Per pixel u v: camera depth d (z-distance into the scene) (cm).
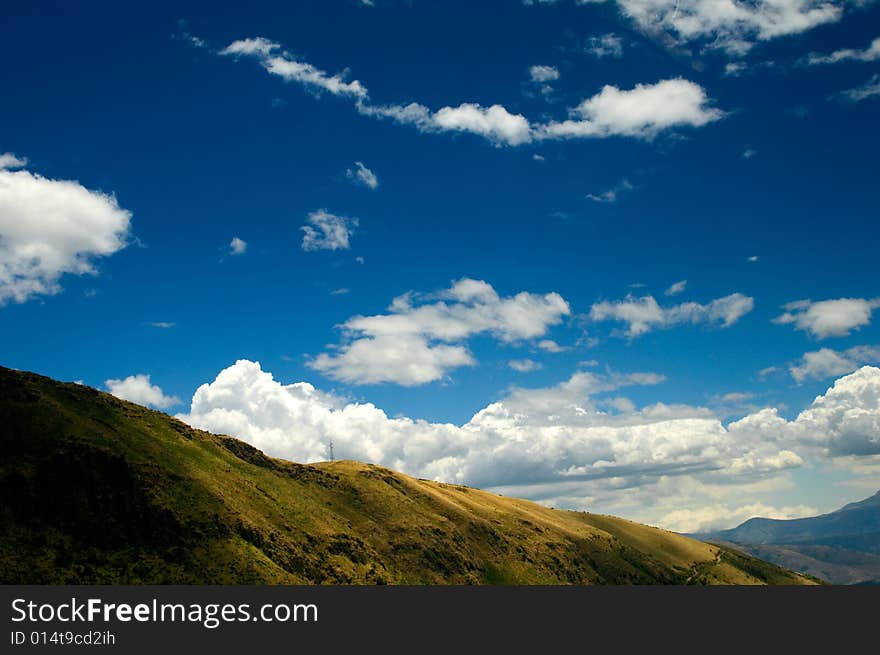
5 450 14838
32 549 13350
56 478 14588
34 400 16425
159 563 14175
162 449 17588
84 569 13388
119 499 14925
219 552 15000
